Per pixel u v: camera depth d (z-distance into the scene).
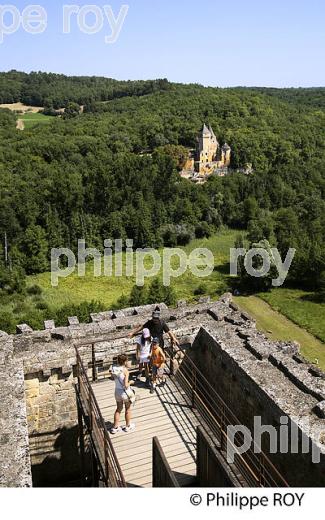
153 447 9.95
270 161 123.12
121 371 11.72
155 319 14.04
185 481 10.48
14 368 12.97
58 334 15.23
